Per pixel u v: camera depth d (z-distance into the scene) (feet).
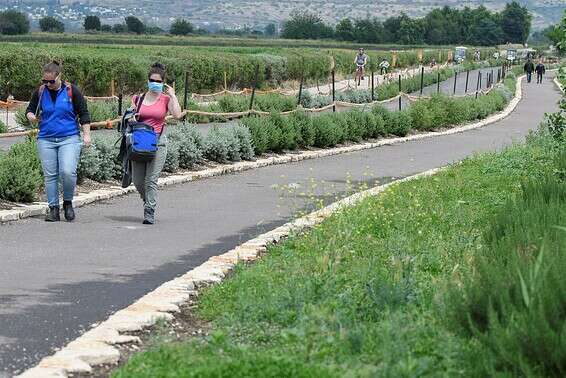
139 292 41.55
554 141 98.84
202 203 69.97
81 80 181.78
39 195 67.87
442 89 287.89
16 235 54.65
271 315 35.63
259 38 654.12
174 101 60.13
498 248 40.86
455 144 137.39
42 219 60.75
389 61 390.63
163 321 35.42
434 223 56.54
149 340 34.12
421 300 36.58
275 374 27.63
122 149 59.98
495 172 88.74
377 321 35.04
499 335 28.66
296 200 72.18
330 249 46.21
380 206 61.11
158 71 60.23
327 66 305.94
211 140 94.99
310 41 624.18
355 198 67.46
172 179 81.05
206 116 142.51
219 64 225.35
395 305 35.94
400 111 148.05
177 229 58.18
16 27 469.57
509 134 160.25
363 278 39.29
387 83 257.55
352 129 128.98
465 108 177.06
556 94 296.10
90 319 37.09
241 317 35.65
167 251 50.96
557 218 46.75
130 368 29.68
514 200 60.59
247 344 32.53
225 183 82.94
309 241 49.78
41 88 59.67
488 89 261.24
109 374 30.89
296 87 267.59
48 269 45.62
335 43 610.24
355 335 31.45
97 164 75.51
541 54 629.92
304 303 35.73
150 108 59.57
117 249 51.19
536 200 54.03
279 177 88.84
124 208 66.59
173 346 31.76
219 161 95.86
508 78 361.30
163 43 434.71
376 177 91.45
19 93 173.78
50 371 30.35
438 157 115.85
